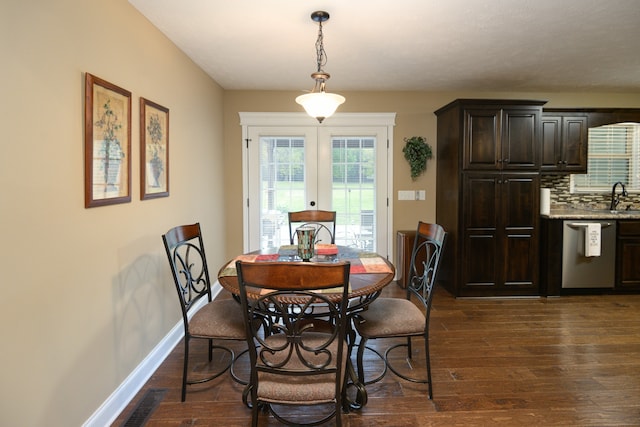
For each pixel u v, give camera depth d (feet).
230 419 5.98
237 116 13.64
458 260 12.00
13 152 4.13
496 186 11.82
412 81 12.32
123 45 6.50
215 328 6.25
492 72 11.32
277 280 4.34
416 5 7.00
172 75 8.75
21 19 4.21
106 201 5.88
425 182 13.97
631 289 12.43
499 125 11.68
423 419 5.98
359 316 6.43
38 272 4.51
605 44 9.05
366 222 13.99
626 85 12.92
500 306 11.35
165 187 8.25
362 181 13.92
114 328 6.19
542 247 12.28
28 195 4.34
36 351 4.49
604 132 14.03
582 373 7.38
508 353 8.23
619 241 12.25
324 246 8.71
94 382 5.63
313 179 13.84
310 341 5.55
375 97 13.70
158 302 7.93
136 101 6.99
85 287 5.41
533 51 9.50
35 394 4.47
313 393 4.61
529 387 6.88
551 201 14.25
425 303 6.68
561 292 12.37
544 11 7.25
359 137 13.79
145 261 7.34
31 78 4.37
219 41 8.71
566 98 13.97
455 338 9.02
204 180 11.24
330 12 7.29
